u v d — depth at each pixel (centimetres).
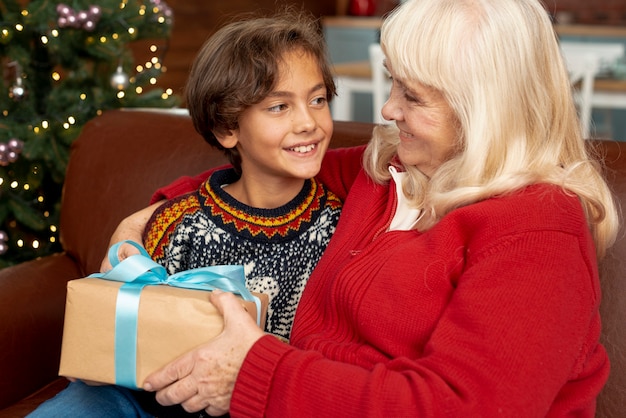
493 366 98
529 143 113
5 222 236
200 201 142
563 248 105
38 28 221
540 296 101
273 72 125
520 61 110
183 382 111
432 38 111
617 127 409
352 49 596
